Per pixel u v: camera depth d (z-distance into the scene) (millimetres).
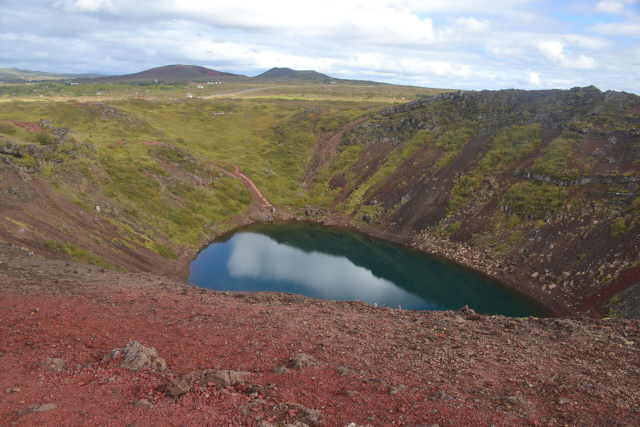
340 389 11133
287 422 9117
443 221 70875
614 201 54844
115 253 46094
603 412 10047
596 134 71750
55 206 46906
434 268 58344
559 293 47031
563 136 75812
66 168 57031
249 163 102188
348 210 86500
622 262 45375
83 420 8992
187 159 86750
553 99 93188
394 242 71688
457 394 10922
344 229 79688
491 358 13836
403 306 44406
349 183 95562
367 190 90125
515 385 11711
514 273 53562
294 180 99938
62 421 8930
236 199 84000
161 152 84938
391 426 9211
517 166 73688
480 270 56875
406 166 91312
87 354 13172
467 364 13195
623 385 11672
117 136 93938
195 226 67188
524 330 17047
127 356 12539
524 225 60688
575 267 49250
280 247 66062
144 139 93562
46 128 69250
